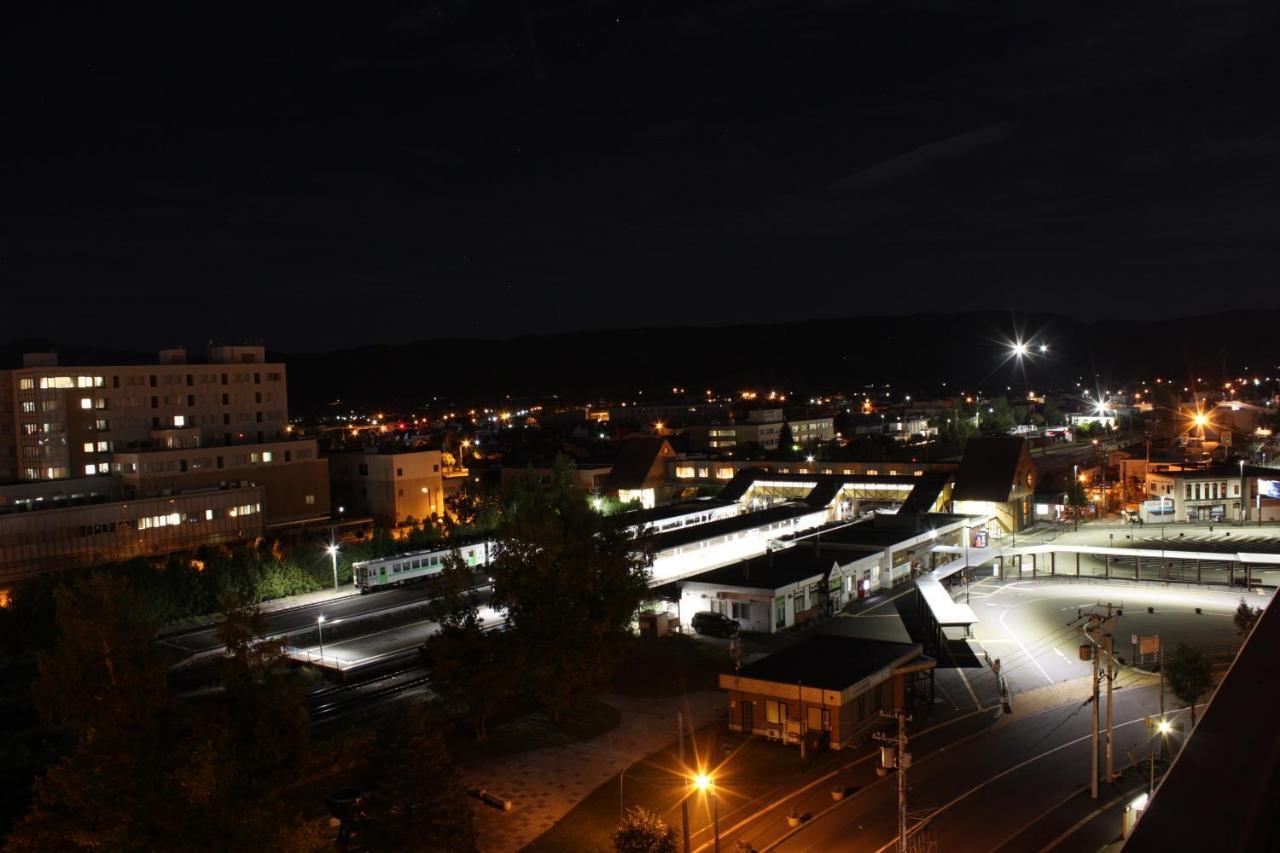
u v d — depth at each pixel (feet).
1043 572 287.48
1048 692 173.88
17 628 242.78
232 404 440.45
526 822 133.59
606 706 180.04
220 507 368.48
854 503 384.27
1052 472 497.46
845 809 131.03
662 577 282.36
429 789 112.27
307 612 270.87
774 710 159.12
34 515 316.60
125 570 271.90
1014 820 123.75
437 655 162.50
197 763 97.30
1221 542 324.60
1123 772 136.26
